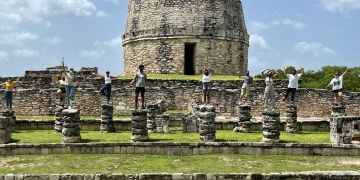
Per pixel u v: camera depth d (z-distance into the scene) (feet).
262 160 62.44
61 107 81.46
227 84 119.85
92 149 64.95
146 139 67.62
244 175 53.88
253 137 73.41
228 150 65.67
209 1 136.67
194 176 53.78
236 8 142.00
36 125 85.56
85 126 84.99
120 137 72.84
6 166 58.44
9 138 68.13
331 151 65.82
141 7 139.85
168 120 82.64
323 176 54.29
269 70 76.74
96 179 53.42
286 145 65.82
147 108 81.10
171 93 114.62
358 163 61.52
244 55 143.23
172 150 65.16
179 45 134.82
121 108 111.96
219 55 136.56
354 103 114.73
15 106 110.93
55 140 69.56
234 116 111.55
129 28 143.64
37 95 111.04
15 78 122.42
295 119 82.38
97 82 119.24
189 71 139.23
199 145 65.46
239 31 140.36
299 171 56.08
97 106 112.16
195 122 80.64
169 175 53.67
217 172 55.31
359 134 68.85
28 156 63.26
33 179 53.26
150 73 137.08
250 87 116.16
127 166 58.65
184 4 135.64
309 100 115.75
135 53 140.67
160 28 135.74
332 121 70.54
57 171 55.83
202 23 135.23
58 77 120.67
